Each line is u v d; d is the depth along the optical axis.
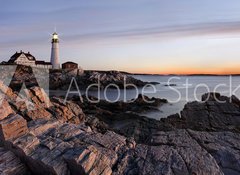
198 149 12.48
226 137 14.95
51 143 11.23
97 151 10.77
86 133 13.82
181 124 27.75
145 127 26.27
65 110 24.25
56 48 135.00
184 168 10.38
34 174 10.50
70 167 9.98
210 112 30.00
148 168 10.41
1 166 10.09
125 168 10.55
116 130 25.30
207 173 10.08
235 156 12.16
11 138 11.33
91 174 9.45
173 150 12.20
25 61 124.25
